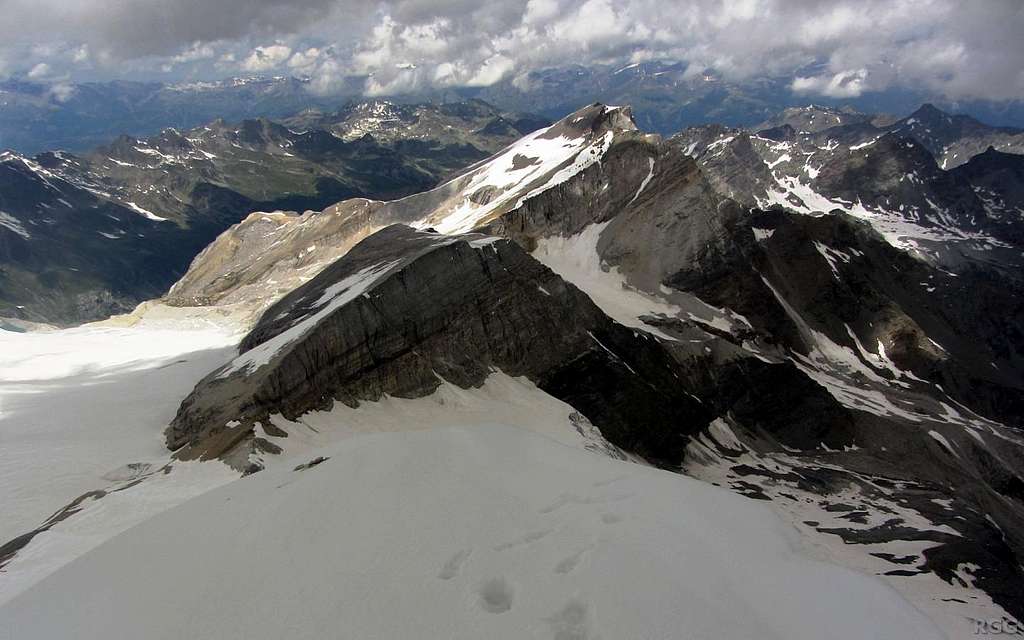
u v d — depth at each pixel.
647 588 12.25
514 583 12.35
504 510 15.69
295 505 16.08
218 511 17.52
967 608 39.84
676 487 19.33
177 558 14.69
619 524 15.38
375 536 14.09
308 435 43.19
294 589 12.32
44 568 25.62
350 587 12.20
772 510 19.75
